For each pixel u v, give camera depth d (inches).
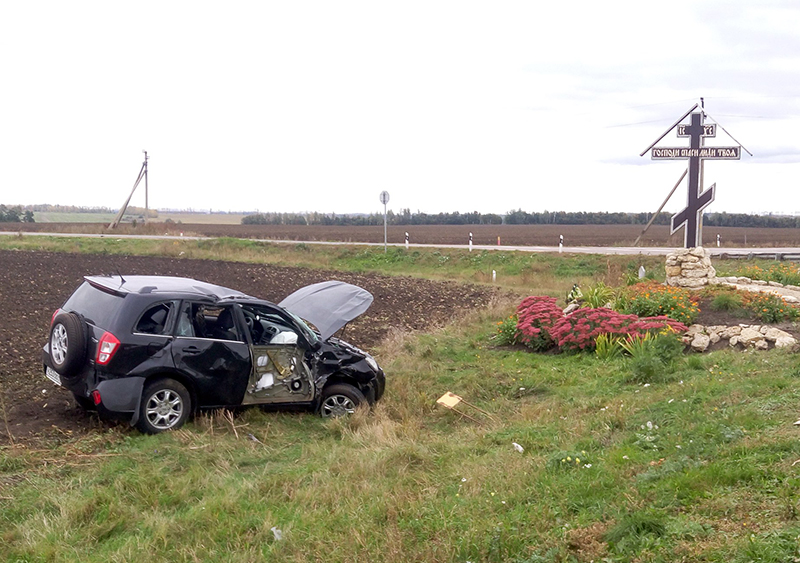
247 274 1093.1
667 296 593.3
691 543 173.3
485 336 625.9
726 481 211.6
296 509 230.4
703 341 520.4
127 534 215.3
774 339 501.0
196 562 190.4
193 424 326.6
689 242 969.5
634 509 199.3
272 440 320.5
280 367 350.0
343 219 4126.5
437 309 827.4
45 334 530.6
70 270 1008.2
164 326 322.0
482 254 1385.3
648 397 366.3
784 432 254.8
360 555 189.5
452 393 415.5
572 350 542.0
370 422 350.0
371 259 1414.9
